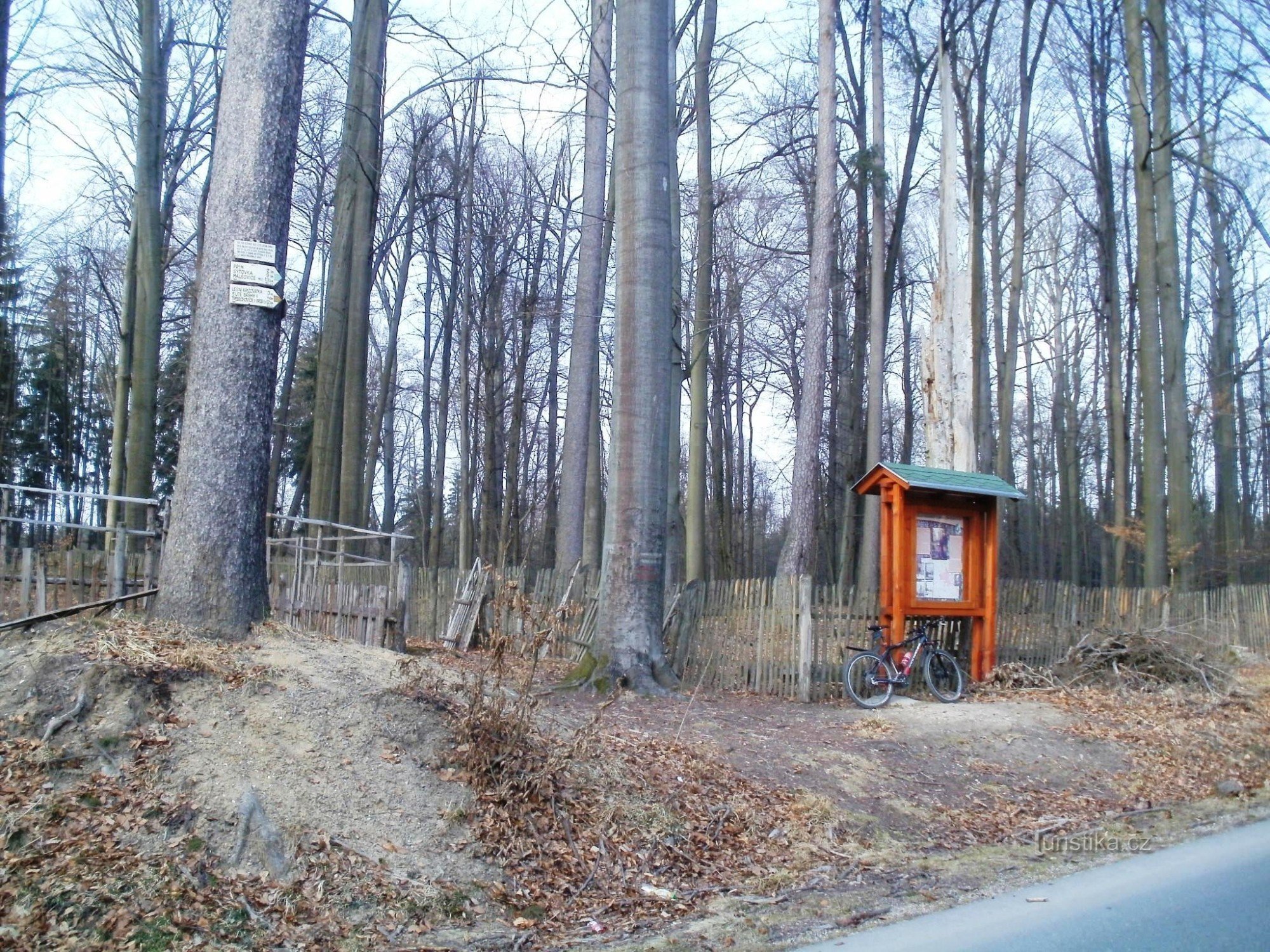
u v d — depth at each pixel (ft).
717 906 20.20
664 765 26.73
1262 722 41.09
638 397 39.24
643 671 37.93
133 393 59.41
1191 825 27.91
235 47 25.95
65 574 28.02
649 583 38.88
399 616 40.55
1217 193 94.63
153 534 28.14
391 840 19.35
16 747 18.62
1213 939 18.33
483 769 22.00
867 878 22.48
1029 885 22.17
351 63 69.15
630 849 21.90
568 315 92.53
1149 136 67.05
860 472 90.74
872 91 68.90
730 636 41.63
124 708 20.01
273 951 15.71
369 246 72.18
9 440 102.83
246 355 25.27
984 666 44.73
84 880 15.84
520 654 24.59
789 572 53.16
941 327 55.16
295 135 26.48
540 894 19.51
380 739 21.86
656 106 39.73
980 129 81.56
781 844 24.16
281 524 56.59
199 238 81.61
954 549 44.34
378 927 17.10
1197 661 48.16
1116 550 101.76
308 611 42.63
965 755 32.86
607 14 58.08
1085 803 29.91
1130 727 37.91
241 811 18.17
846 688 39.04
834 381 99.81
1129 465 113.09
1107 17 79.30
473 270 110.42
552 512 125.80
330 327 67.87
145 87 60.18
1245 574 105.50
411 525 163.63
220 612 24.52
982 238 85.15
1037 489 146.51
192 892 16.40
